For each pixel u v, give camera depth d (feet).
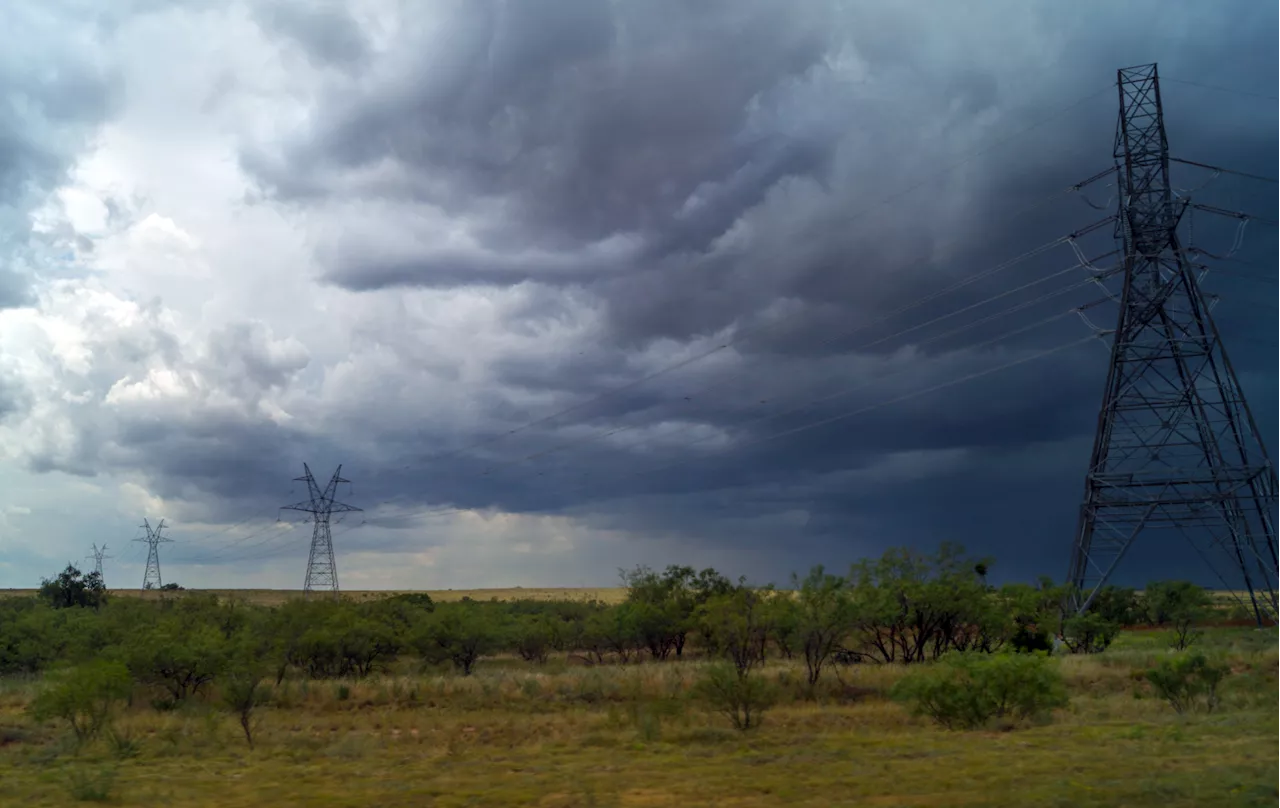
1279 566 180.24
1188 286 187.62
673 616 209.87
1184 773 58.80
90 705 98.89
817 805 54.29
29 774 78.69
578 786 64.34
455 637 197.57
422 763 80.69
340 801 61.62
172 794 66.74
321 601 203.92
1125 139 188.75
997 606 163.63
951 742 80.02
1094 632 172.65
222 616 193.06
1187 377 185.68
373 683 147.02
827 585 138.82
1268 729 77.77
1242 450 181.78
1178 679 98.53
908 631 180.75
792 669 144.15
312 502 320.91
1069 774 60.44
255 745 94.84
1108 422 190.29
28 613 243.60
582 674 149.48
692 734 93.15
